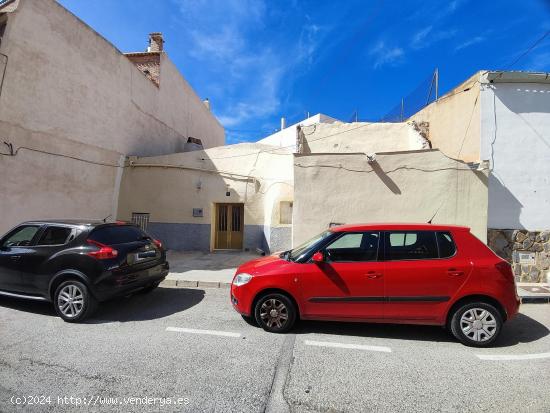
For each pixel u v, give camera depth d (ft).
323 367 11.73
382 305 14.16
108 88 40.32
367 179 27.40
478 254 14.03
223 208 43.52
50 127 32.45
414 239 14.62
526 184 26.04
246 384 10.52
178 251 41.63
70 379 10.70
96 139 38.42
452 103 31.19
